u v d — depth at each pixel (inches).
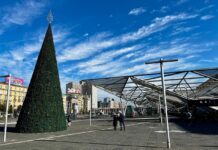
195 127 1079.0
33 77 903.1
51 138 682.2
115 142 584.7
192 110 1628.9
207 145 519.2
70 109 4574.3
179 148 480.7
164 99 524.4
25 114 858.1
